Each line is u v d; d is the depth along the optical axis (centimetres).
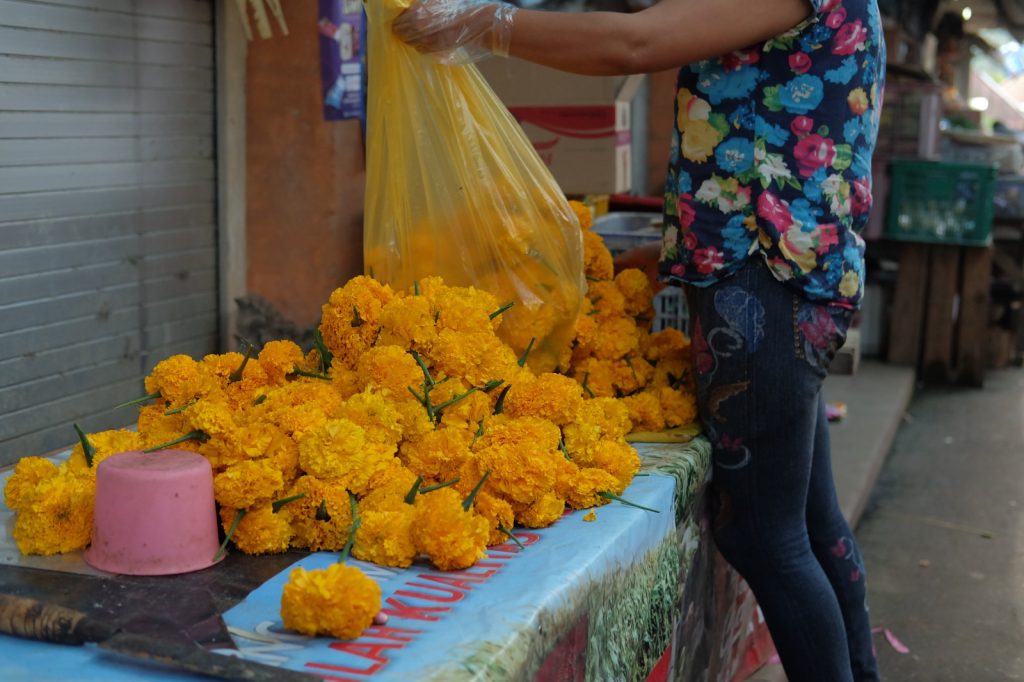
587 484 164
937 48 1180
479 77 195
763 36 175
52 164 326
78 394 347
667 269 197
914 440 552
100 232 349
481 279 194
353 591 121
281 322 413
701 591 206
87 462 154
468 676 114
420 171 191
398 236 193
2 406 319
